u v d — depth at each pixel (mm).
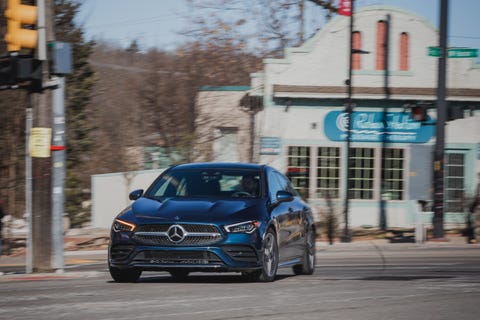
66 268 19281
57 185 15117
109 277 14844
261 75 32719
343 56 32594
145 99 33406
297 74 32531
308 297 10625
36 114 14945
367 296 10773
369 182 32750
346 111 28406
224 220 12695
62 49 14750
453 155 32969
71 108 30297
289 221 14523
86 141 30547
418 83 32750
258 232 12836
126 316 8805
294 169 32500
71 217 30375
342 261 21172
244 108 32875
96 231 29328
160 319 8594
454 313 9234
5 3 22812
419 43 32781
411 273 16344
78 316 8805
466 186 32875
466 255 23047
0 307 9594
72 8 29438
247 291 11359
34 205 15117
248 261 12703
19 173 26828
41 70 14656
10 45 14680
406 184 32656
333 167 32531
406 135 32656
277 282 13195
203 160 30641
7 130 26375
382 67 32750
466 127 32969
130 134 33031
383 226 32531
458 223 31312
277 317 8766
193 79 33656
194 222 12594
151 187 14195
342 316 8898
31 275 14641
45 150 14969
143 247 12578
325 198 32344
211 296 10695
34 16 14703
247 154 32719
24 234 27906
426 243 26406
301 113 32531
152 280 14344
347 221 27656
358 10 32656
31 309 9383
